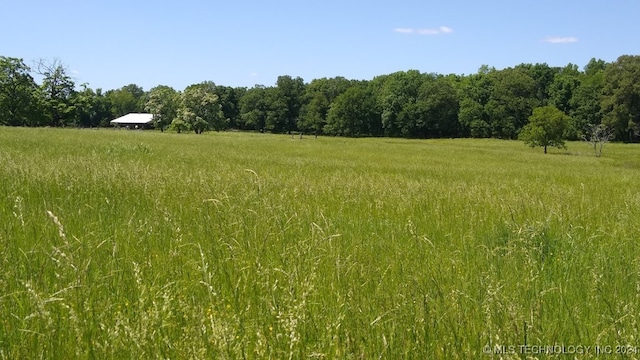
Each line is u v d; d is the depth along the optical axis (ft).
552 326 13.28
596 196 45.68
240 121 526.98
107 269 15.78
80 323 11.17
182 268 16.07
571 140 366.22
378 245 21.52
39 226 20.57
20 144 83.82
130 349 10.52
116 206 26.35
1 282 13.33
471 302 14.62
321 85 522.47
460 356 11.19
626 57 342.03
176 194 31.42
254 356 10.65
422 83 451.12
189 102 360.89
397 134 446.60
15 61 288.30
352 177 55.98
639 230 26.63
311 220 25.16
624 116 332.60
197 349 10.28
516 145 284.00
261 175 50.06
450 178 65.98
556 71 462.60
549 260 20.42
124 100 599.98
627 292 16.38
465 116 417.08
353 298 13.75
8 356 10.43
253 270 15.84
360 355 10.54
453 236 24.52
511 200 37.29
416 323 12.23
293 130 508.94
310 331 11.87
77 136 135.85
